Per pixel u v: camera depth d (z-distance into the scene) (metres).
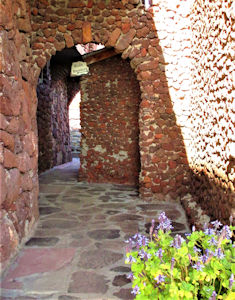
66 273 2.16
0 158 2.17
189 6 4.49
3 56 2.34
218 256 1.37
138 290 1.33
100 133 6.34
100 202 4.55
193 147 4.22
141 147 4.68
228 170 2.26
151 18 4.52
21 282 2.03
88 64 6.23
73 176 7.34
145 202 4.56
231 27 2.19
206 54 3.29
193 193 4.07
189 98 4.57
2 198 2.19
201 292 1.35
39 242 2.79
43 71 7.97
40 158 7.73
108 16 4.48
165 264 1.38
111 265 2.30
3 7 2.36
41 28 4.42
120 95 6.18
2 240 2.18
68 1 4.43
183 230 3.15
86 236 2.97
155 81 4.60
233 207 2.10
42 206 4.27
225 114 2.40
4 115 2.31
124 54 4.58
